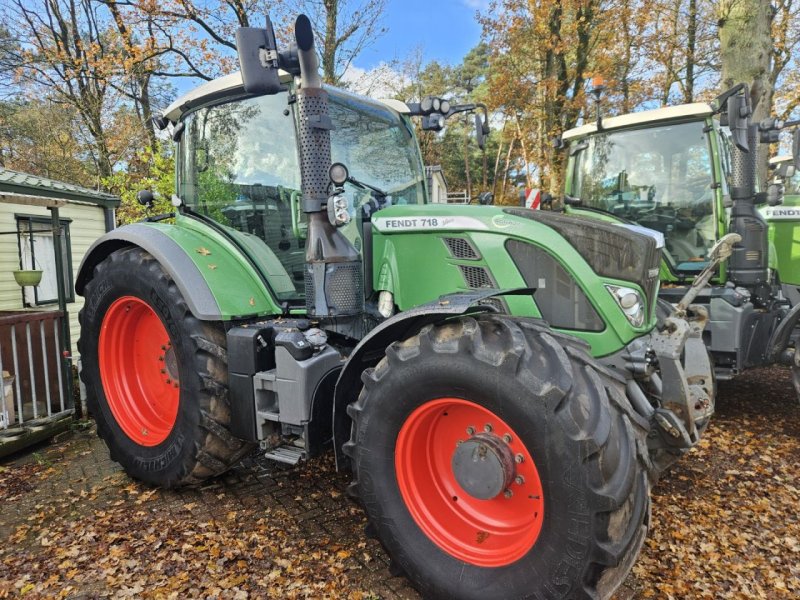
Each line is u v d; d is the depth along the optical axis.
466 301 2.20
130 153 15.80
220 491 3.30
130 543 2.73
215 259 3.18
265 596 2.32
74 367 6.46
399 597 2.31
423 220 2.83
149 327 3.55
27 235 7.77
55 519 3.01
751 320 4.47
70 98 15.20
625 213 5.53
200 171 3.53
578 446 1.87
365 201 3.19
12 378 4.16
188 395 3.01
